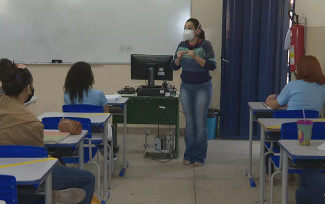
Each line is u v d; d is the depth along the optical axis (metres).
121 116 4.32
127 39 5.30
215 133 5.17
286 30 4.78
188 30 3.71
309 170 1.97
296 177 3.57
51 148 2.42
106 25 5.29
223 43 4.92
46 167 1.64
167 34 5.25
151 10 5.22
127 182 3.53
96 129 3.04
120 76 5.39
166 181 3.56
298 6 4.46
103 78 5.41
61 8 5.28
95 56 5.36
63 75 5.41
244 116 5.04
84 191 1.91
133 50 5.32
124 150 3.85
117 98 3.76
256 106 3.51
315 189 1.86
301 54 4.07
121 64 5.36
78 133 2.40
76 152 2.44
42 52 5.37
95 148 3.10
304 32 4.10
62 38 5.34
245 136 5.08
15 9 5.30
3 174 1.51
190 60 3.81
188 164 4.05
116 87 5.41
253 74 4.94
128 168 3.92
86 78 3.33
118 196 3.20
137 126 5.48
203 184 3.48
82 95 3.35
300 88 3.04
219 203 3.06
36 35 5.34
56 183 2.06
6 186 1.44
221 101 5.04
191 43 3.84
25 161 1.72
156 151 4.29
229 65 4.95
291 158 2.03
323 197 1.79
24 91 2.01
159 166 4.00
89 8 5.27
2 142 1.90
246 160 4.21
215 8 5.15
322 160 2.15
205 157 4.07
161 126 5.45
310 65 3.04
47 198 1.64
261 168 2.86
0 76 1.96
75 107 3.19
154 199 3.14
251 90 4.97
